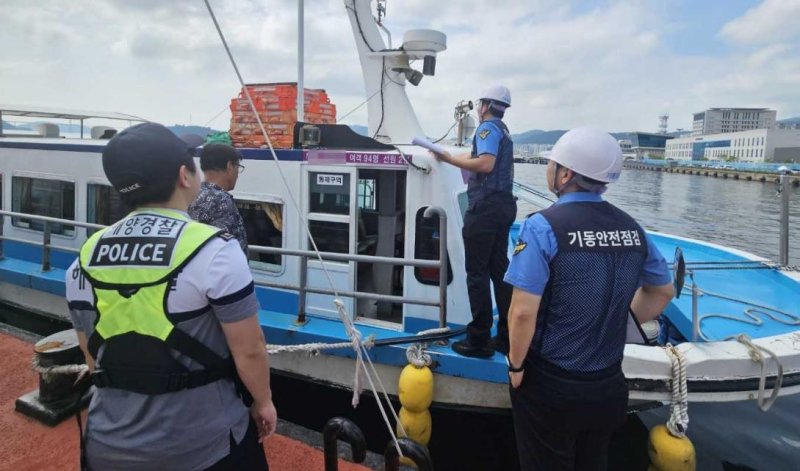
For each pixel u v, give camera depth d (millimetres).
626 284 2143
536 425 2264
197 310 1514
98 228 4672
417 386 3553
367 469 3174
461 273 4043
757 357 3303
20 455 3176
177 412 1544
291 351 4020
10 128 7445
